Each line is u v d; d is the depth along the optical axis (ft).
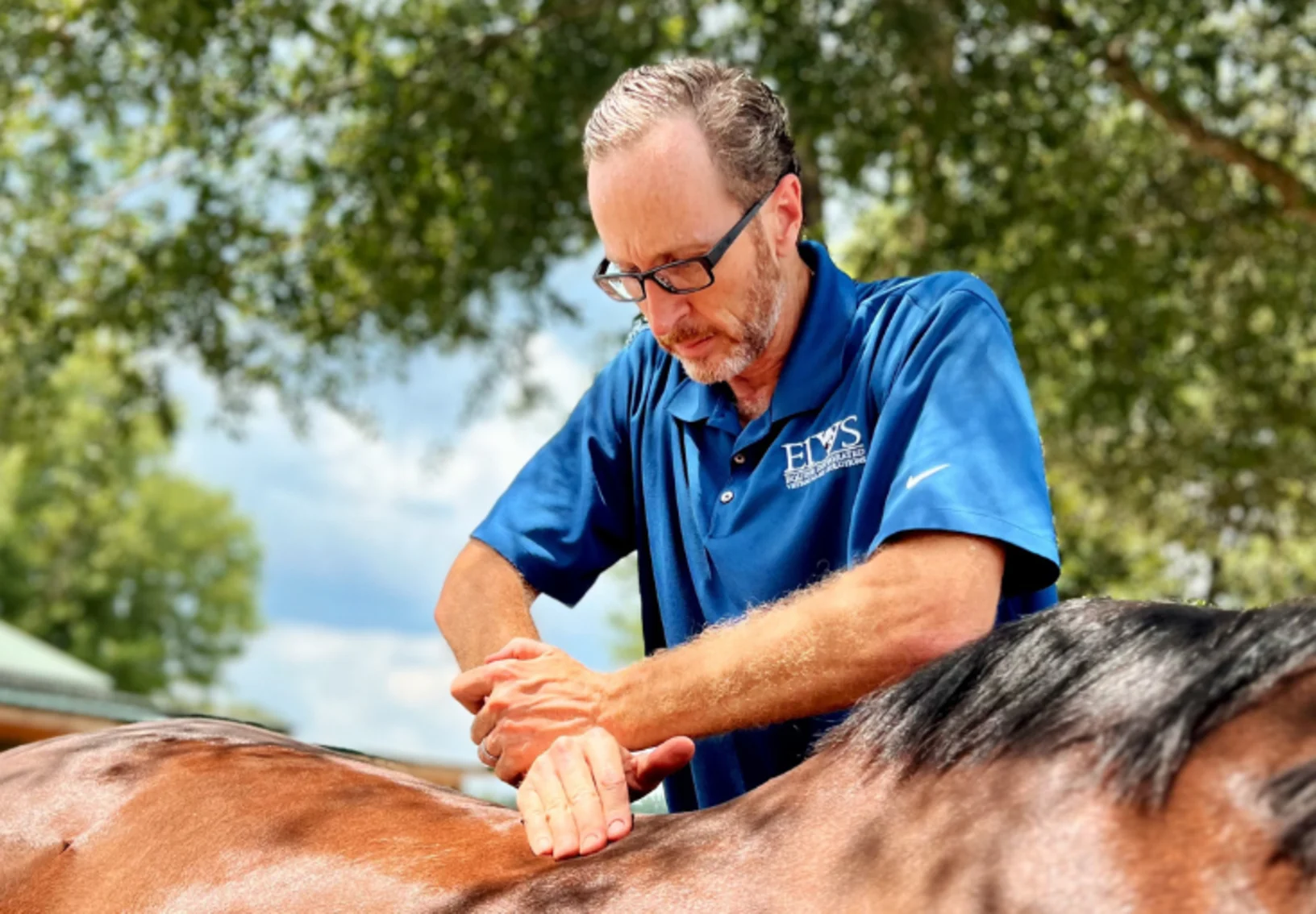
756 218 6.58
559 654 6.09
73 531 120.16
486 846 5.17
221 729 6.95
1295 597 4.11
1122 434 33.99
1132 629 4.28
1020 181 29.19
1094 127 32.24
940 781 4.29
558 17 29.27
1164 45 29.14
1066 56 29.43
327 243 31.83
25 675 33.42
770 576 6.82
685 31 28.66
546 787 5.24
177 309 31.42
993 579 5.61
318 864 5.27
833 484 6.68
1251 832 3.61
